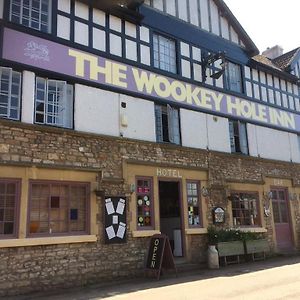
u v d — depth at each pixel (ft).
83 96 33.04
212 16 47.03
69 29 33.60
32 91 30.45
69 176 30.83
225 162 43.06
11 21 30.66
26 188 28.55
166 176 37.11
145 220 34.88
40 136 29.94
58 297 25.76
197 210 39.29
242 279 29.71
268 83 52.13
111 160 33.50
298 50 58.70
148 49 38.93
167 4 42.16
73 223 30.73
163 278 31.58
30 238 28.04
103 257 31.37
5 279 26.53
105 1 36.04
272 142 50.01
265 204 46.32
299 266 36.40
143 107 37.04
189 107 41.11
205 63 43.65
